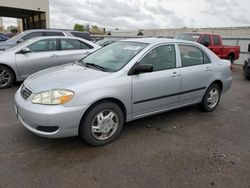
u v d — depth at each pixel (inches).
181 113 205.9
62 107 125.3
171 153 138.6
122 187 108.2
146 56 158.9
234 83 358.6
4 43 403.2
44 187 106.3
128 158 131.6
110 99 142.3
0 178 110.9
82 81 134.6
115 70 148.3
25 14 1168.8
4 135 151.9
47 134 126.9
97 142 141.0
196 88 190.5
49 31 443.5
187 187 109.9
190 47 189.8
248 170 125.0
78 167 121.6
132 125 175.8
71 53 304.3
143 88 154.3
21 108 132.5
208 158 134.9
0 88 267.6
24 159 126.6
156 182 112.4
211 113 209.8
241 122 191.5
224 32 1030.4
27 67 277.4
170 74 168.6
